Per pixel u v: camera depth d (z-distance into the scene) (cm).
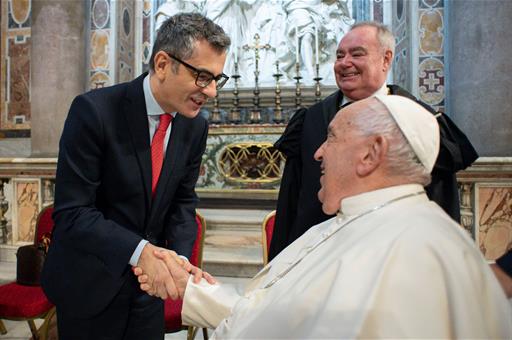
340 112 122
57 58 564
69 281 159
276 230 214
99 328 166
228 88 606
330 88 594
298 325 99
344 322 87
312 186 192
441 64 598
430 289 86
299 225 193
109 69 656
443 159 173
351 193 117
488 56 440
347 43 189
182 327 262
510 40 433
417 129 110
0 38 710
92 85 663
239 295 145
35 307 272
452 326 84
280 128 518
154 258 146
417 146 109
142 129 163
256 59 598
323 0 663
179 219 194
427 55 601
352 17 681
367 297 87
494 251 391
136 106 162
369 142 112
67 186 155
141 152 162
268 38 650
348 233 110
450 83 496
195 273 148
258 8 667
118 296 164
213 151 532
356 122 116
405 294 86
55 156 559
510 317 90
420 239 92
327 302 91
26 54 700
